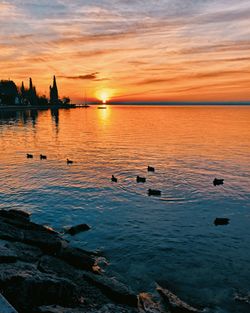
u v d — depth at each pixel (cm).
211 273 1490
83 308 1015
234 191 2856
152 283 1397
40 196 2731
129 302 1136
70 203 2550
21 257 1264
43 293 946
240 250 1736
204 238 1894
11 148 5762
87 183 3172
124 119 16325
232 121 13988
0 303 626
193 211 2362
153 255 1675
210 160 4334
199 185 3061
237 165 3959
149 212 2344
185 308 1172
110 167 3966
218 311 1207
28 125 11356
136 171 3716
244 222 2152
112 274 1472
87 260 1455
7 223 1797
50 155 4956
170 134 8106
